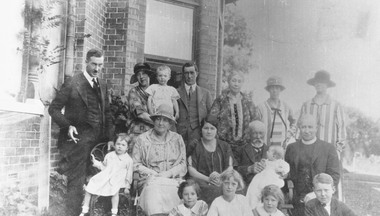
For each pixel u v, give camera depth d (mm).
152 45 7125
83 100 6094
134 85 6809
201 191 5934
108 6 7031
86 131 6105
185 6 7266
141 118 6430
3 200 5312
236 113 6695
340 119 6957
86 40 6484
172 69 7180
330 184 6047
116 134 6430
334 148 6461
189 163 6234
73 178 6043
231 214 5680
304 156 6449
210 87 7199
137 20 7027
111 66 6926
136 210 5734
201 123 6594
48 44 6027
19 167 5559
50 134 6047
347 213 6031
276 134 6949
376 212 6875
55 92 6309
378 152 6988
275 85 7156
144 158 6051
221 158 6254
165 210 5605
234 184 5738
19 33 5773
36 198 5777
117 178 5816
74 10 6430
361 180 7012
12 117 5469
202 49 7227
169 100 6535
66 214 5934
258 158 6539
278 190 5875
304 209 6168
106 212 5879
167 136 6180
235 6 7465
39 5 5941
